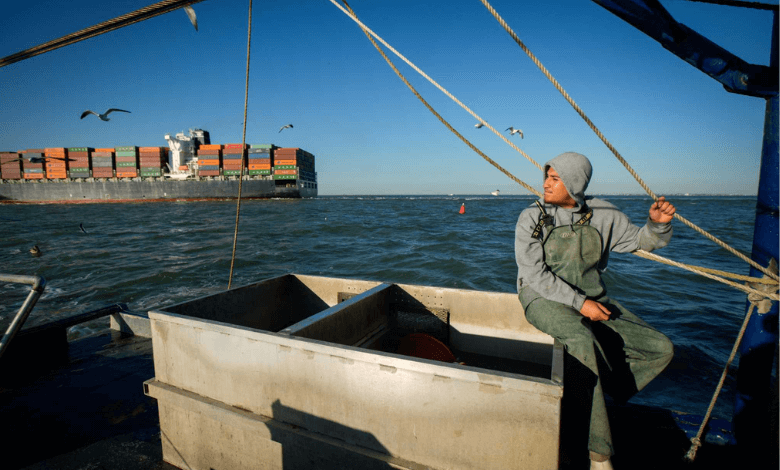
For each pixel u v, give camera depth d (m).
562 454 1.69
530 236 1.78
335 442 1.65
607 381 1.83
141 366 3.55
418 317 2.85
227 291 2.60
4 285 11.01
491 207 61.47
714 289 8.48
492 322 2.65
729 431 1.90
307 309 3.25
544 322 1.69
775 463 1.69
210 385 1.98
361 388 1.59
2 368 3.36
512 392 1.34
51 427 2.57
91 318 4.19
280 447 1.77
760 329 1.73
